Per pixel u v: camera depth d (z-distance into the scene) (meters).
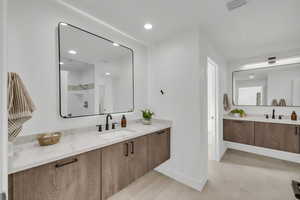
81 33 1.61
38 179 0.89
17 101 0.96
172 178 2.11
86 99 1.67
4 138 0.43
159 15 1.62
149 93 2.51
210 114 2.95
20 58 1.19
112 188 1.34
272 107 2.95
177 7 1.48
